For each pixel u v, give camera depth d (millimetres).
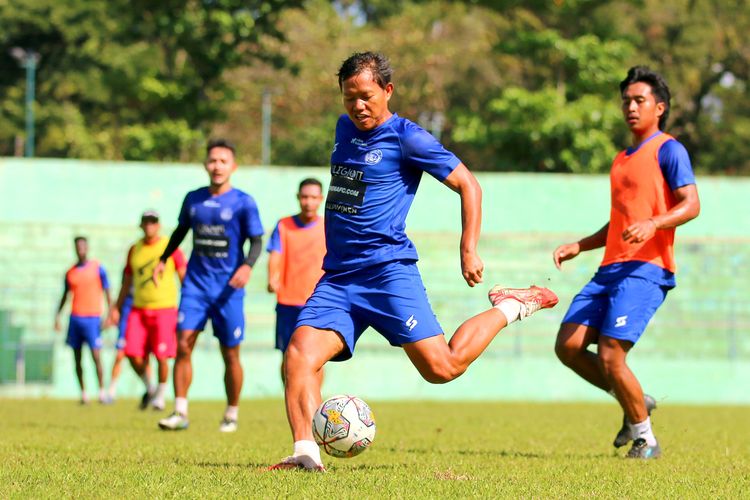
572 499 6965
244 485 7223
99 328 21828
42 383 26609
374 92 7910
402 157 8016
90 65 53406
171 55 41125
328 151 49500
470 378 27562
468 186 7918
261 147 53781
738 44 51031
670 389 27953
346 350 8141
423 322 7984
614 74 39156
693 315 28062
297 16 54500
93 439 11875
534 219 27984
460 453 10719
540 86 43312
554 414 19688
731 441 13203
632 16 48625
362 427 8094
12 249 27016
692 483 8039
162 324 17969
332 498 6625
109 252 27297
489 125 39469
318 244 14727
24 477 7762
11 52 54812
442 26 55125
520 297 8414
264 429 14141
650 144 10391
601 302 10461
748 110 53000
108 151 50438
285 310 14727
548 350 27703
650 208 10305
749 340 28047
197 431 13547
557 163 38125
